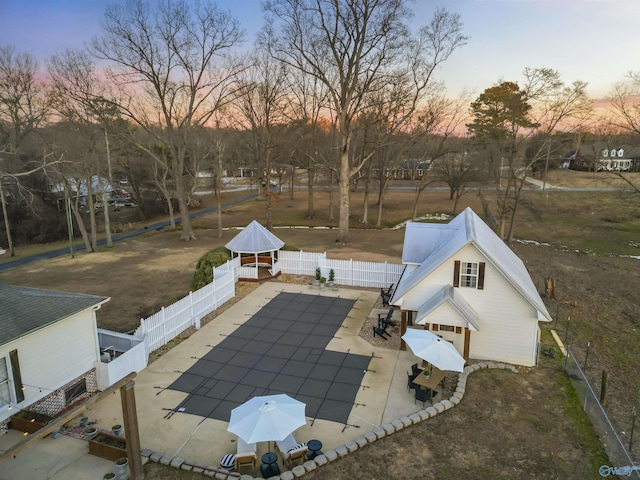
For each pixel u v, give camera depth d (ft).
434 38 148.36
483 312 57.88
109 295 88.07
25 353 44.29
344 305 79.87
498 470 38.34
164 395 51.78
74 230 170.91
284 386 53.52
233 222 185.16
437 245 72.08
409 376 51.85
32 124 153.17
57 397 48.11
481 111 186.39
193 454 41.88
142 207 204.64
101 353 58.44
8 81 145.38
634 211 180.86
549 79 157.69
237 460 39.17
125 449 39.22
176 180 141.38
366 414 47.73
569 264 111.75
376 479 37.40
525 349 57.47
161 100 132.46
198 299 73.20
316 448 40.40
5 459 27.94
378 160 188.24
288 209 213.05
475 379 53.88
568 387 52.24
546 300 85.10
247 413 39.32
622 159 263.70
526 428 44.24
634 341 67.36
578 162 335.47
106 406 49.57
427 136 188.55
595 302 84.12
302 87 165.89
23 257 132.98
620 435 45.47
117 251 131.64
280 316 75.10
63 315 47.34
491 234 74.69
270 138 158.81
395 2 132.26
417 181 320.91
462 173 196.65
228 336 67.46
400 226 169.07
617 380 56.54
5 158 130.82
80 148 127.03
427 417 45.78
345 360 59.88
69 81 122.42
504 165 236.02
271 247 93.15
